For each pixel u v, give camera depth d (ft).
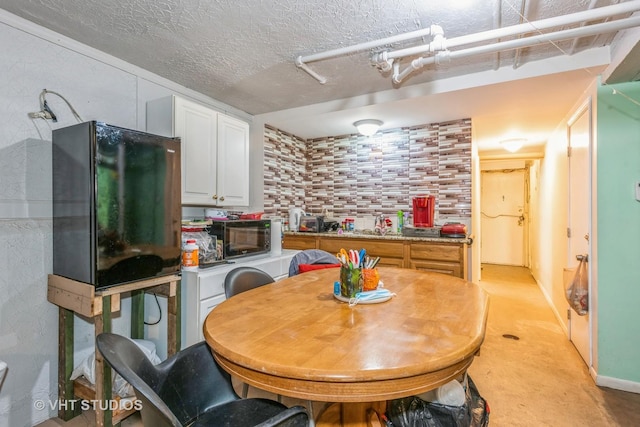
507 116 10.08
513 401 6.05
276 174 11.62
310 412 4.12
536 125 11.09
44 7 5.24
